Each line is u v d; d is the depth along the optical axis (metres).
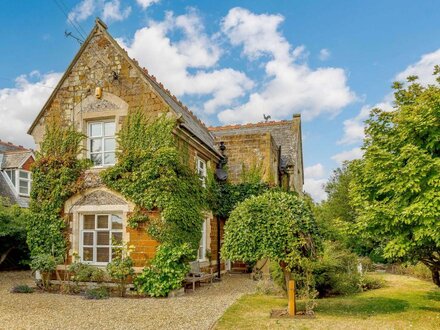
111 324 8.95
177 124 14.20
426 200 8.48
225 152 20.22
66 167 14.68
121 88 14.77
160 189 13.51
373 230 9.68
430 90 9.64
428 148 9.35
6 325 8.85
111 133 15.05
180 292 13.30
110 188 14.13
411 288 14.86
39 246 14.62
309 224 9.79
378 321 9.26
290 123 26.11
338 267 13.63
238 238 9.77
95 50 15.34
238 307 10.89
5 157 27.00
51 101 15.61
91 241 14.52
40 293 13.62
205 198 16.69
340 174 30.94
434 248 10.04
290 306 9.92
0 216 18.94
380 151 9.47
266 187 18.86
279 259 9.45
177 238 13.55
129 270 13.05
